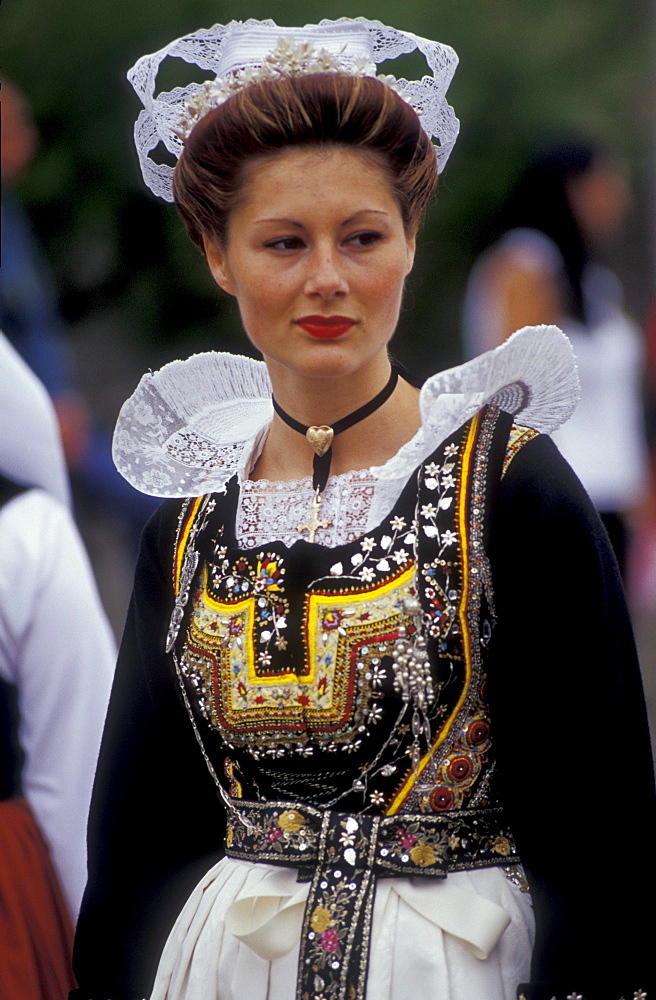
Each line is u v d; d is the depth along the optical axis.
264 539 5.78
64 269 32.25
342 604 5.46
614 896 5.32
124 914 6.12
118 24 30.88
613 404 14.95
